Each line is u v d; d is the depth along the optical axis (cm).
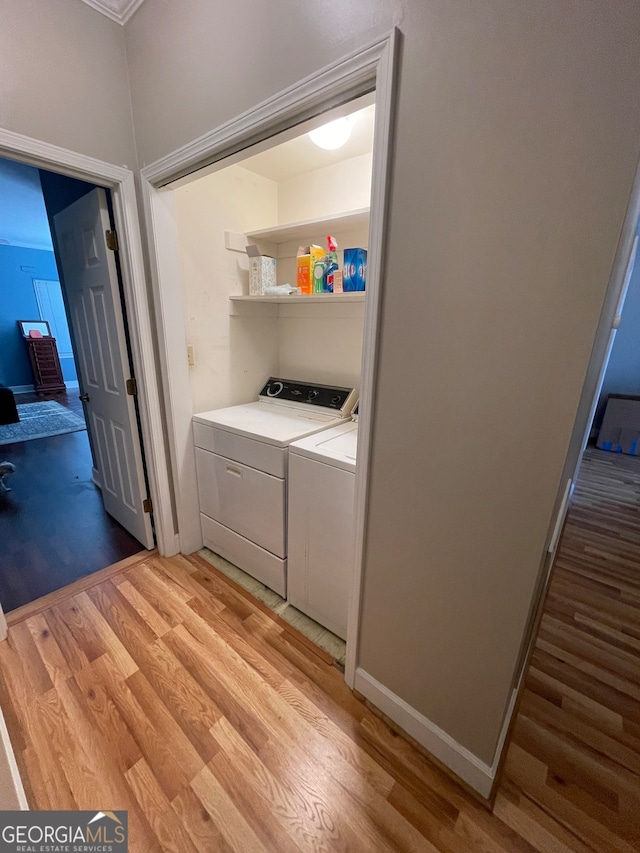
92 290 194
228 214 200
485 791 107
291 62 101
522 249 74
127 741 119
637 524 260
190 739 120
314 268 183
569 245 69
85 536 233
